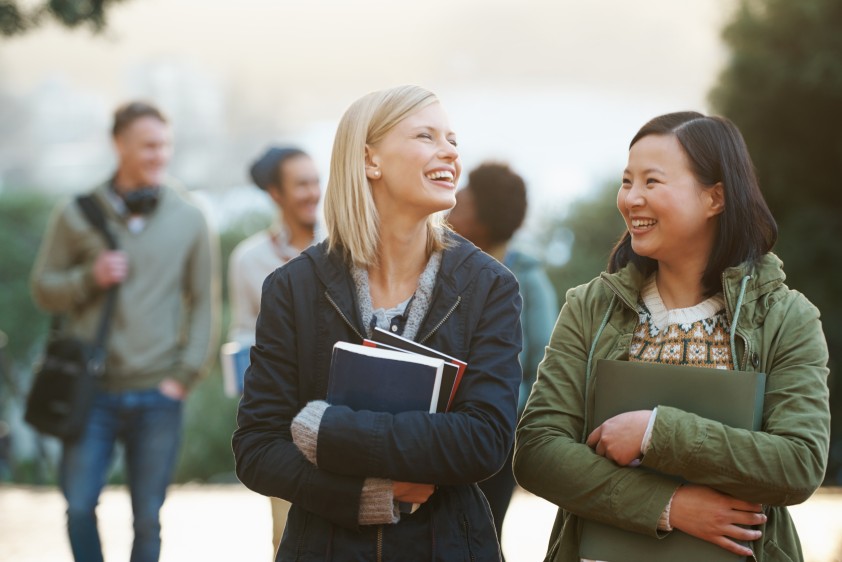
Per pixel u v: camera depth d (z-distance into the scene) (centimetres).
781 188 2306
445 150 457
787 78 2239
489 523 462
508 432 445
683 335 462
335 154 466
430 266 464
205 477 2250
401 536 442
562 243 2634
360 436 424
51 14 1361
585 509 448
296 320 460
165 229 871
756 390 430
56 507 1416
